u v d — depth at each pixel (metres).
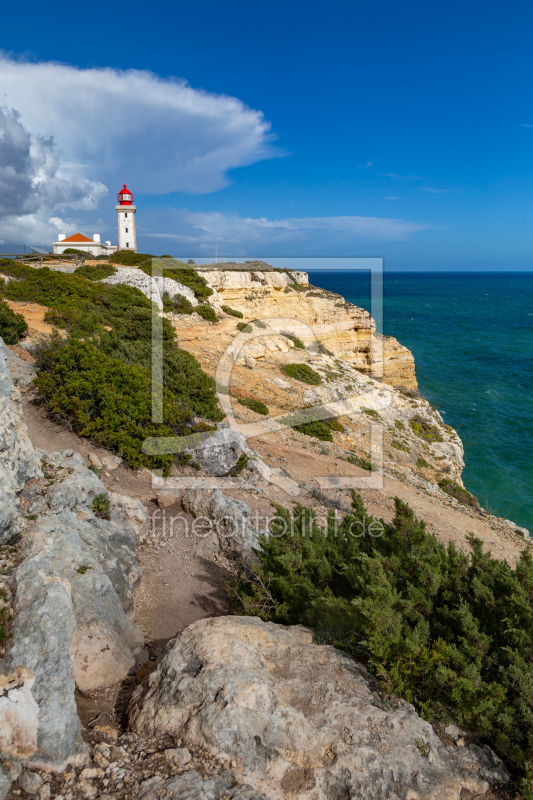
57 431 10.99
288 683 4.31
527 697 4.25
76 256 38.59
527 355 68.69
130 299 25.22
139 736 3.84
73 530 5.90
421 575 5.95
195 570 8.23
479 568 6.28
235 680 3.94
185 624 6.78
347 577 6.46
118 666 4.93
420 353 69.44
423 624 5.16
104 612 5.19
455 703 4.38
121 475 10.57
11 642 3.83
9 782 3.12
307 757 3.66
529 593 5.48
